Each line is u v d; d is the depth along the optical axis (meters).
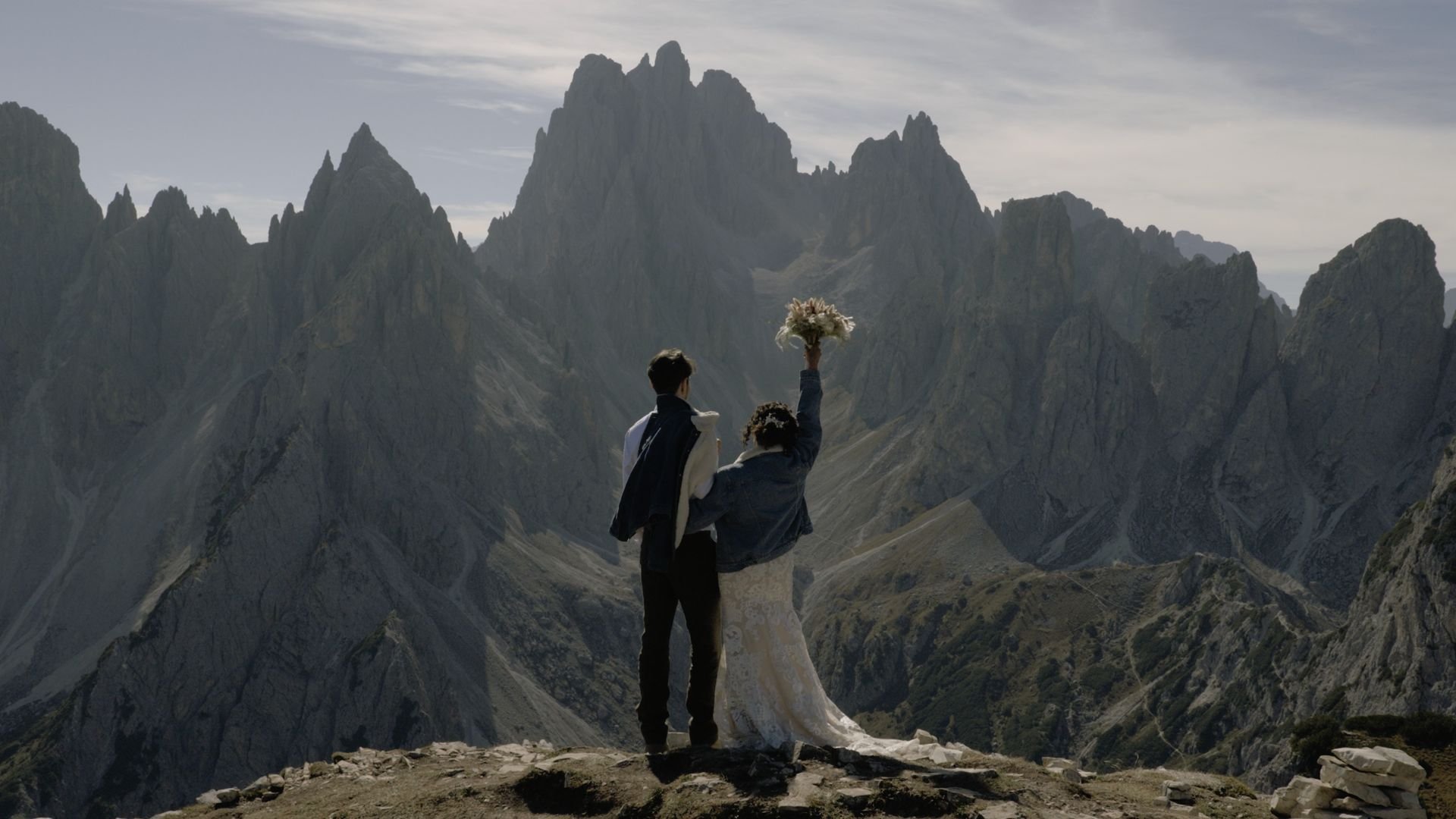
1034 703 196.00
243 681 195.12
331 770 14.13
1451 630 109.06
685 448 11.59
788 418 12.01
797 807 9.86
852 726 12.56
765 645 11.96
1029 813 10.11
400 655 188.38
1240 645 170.75
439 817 10.88
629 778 11.10
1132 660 196.50
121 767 176.75
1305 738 39.50
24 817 162.38
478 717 196.25
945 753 11.98
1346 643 136.12
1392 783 11.85
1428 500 127.81
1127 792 12.40
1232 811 12.07
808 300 12.50
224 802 13.52
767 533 11.80
